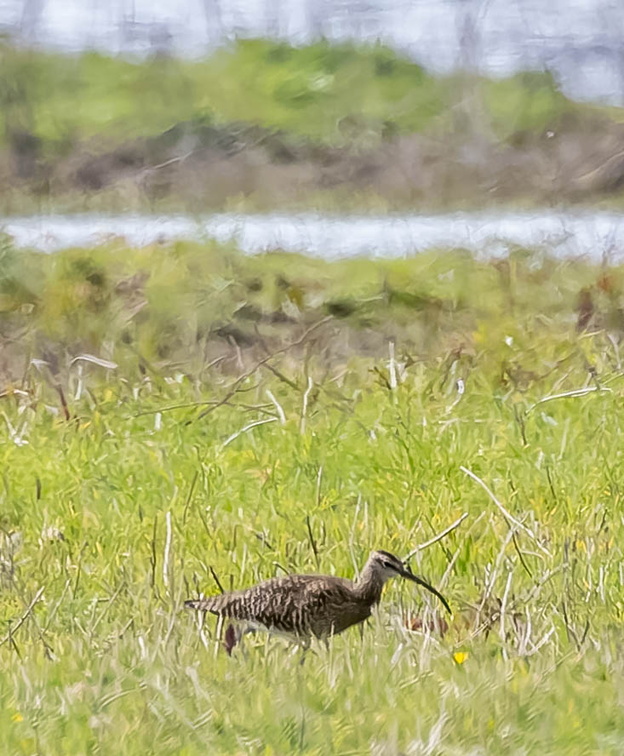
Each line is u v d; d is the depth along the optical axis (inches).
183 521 697.0
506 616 568.4
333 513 707.4
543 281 1172.5
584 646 539.2
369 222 1593.3
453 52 2079.2
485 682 491.8
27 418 900.6
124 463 792.9
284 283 1178.0
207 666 525.3
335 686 495.5
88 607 604.7
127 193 1775.3
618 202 1763.0
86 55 2085.4
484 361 998.4
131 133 1902.1
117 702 482.6
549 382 959.6
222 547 669.9
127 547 674.8
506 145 1889.8
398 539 671.1
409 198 1795.0
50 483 771.4
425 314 1144.8
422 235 1409.9
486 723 457.1
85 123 1945.1
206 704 479.2
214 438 842.8
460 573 647.8
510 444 800.3
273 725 460.4
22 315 1140.5
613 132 1886.1
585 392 867.4
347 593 588.7
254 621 579.8
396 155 1883.6
